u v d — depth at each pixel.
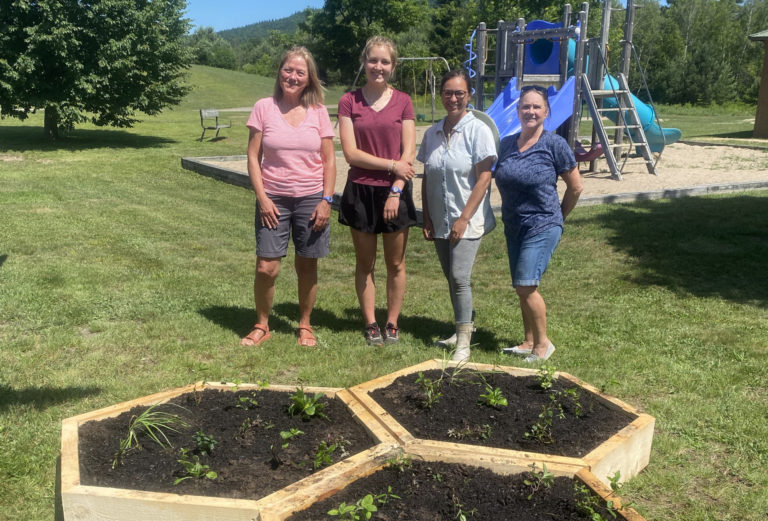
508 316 5.44
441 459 2.69
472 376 3.52
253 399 3.21
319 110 4.53
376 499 2.41
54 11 18.11
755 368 4.27
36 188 12.00
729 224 8.59
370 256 4.67
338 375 4.14
